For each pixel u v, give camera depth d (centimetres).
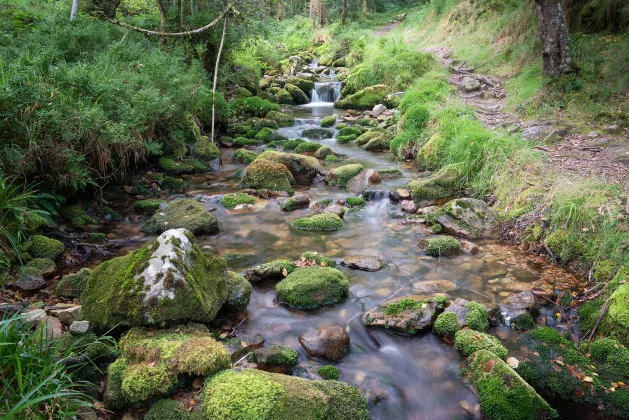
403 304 394
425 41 1906
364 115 1221
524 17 1361
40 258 431
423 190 647
